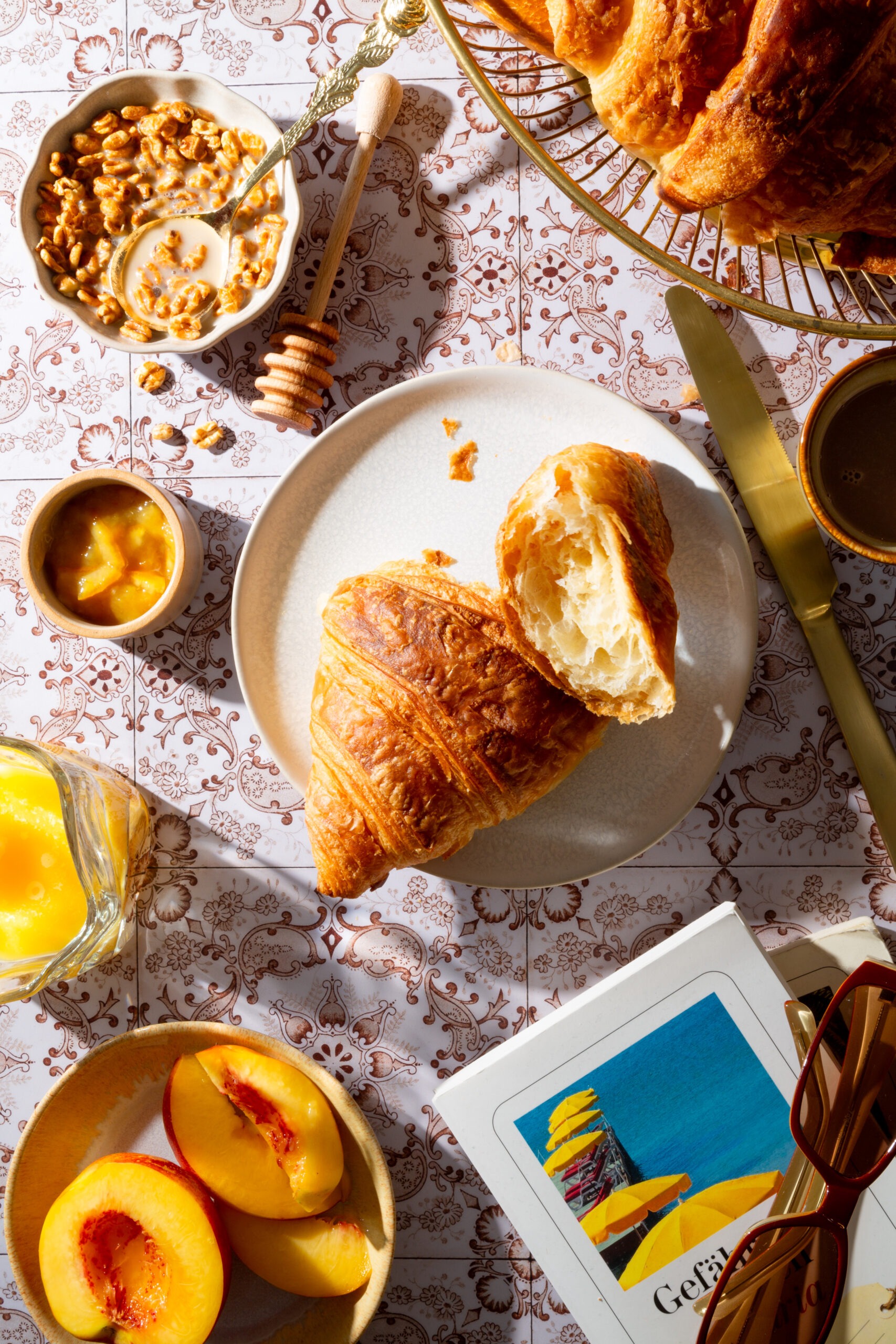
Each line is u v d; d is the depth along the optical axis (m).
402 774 0.63
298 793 0.71
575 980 0.70
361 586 0.65
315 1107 0.66
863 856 0.69
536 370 0.67
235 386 0.71
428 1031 0.70
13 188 0.71
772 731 0.70
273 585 0.69
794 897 0.69
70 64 0.71
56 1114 0.68
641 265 0.70
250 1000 0.71
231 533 0.71
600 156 0.70
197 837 0.71
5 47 0.71
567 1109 0.65
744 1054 0.65
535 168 0.70
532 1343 0.69
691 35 0.54
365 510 0.69
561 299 0.70
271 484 0.71
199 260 0.69
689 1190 0.65
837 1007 0.65
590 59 0.56
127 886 0.68
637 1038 0.65
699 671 0.68
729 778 0.70
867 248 0.58
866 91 0.53
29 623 0.71
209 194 0.69
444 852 0.65
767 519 0.69
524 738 0.63
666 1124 0.65
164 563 0.69
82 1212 0.66
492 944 0.70
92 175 0.69
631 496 0.63
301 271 0.71
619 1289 0.65
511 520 0.63
